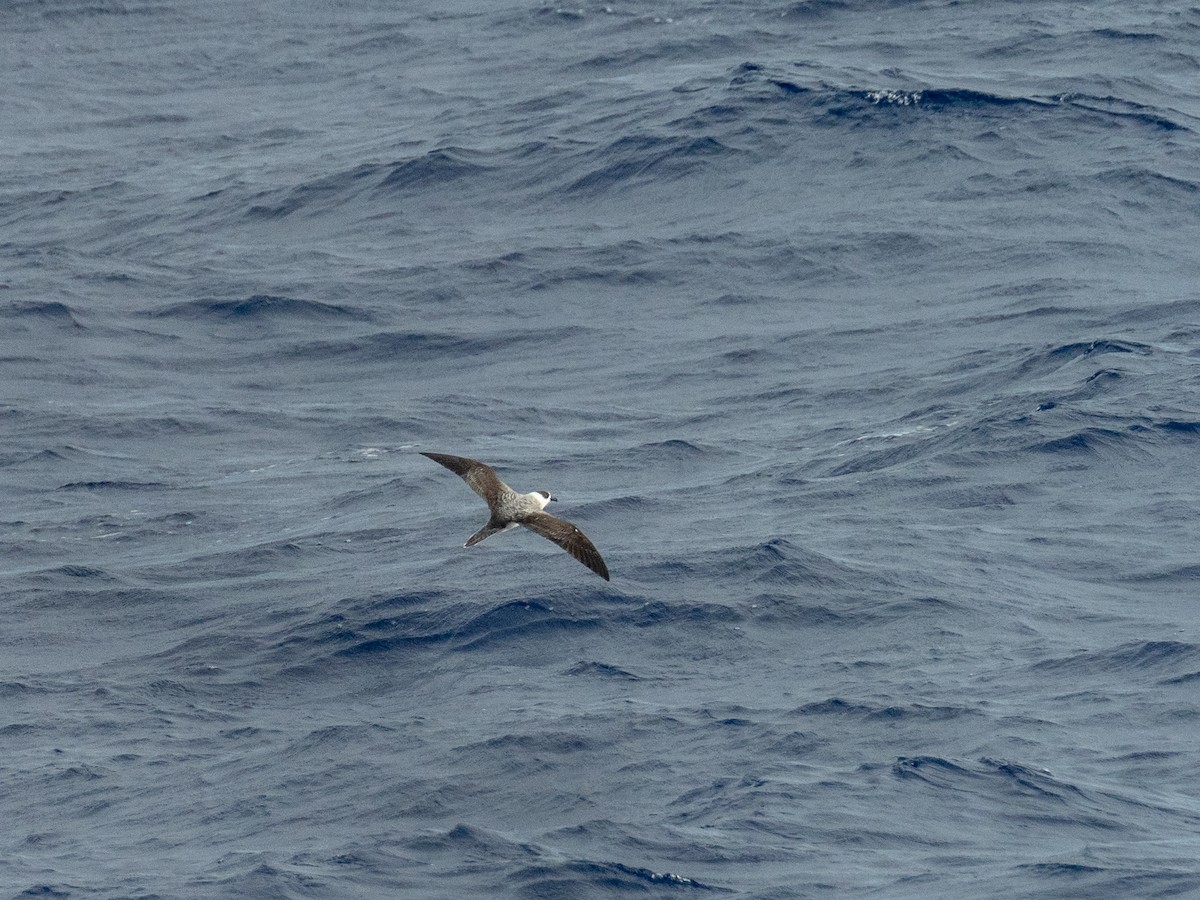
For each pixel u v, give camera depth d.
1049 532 41.78
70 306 70.06
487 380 61.47
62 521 50.12
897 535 41.94
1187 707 32.44
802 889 26.62
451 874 27.94
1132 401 48.62
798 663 35.78
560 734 32.72
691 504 46.16
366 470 52.91
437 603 39.50
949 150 76.06
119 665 39.34
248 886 27.59
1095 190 71.69
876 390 55.41
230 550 46.16
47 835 30.97
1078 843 27.72
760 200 74.69
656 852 28.16
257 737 34.69
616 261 70.62
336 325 67.56
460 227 77.00
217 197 84.94
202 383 63.22
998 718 32.38
